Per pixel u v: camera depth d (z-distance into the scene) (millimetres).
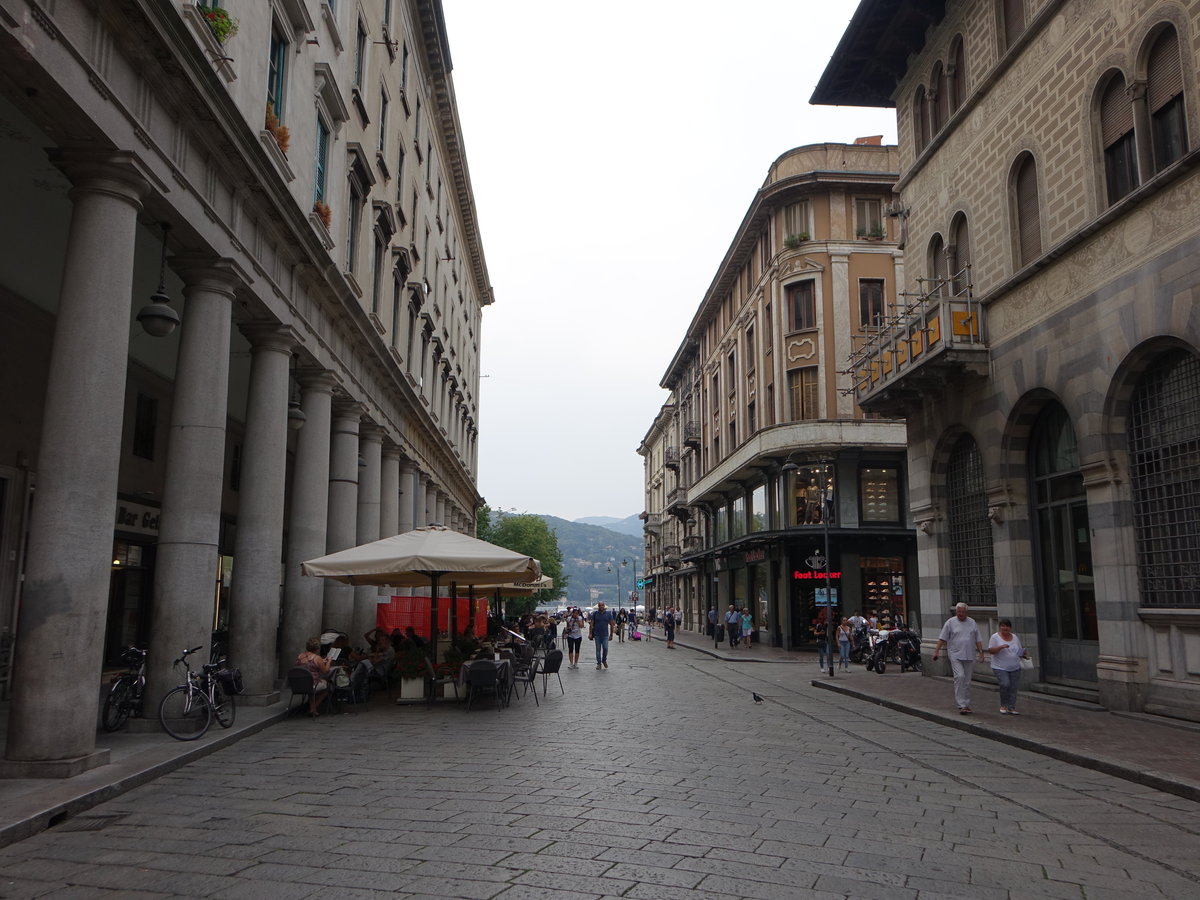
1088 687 14656
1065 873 5672
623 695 17219
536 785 8141
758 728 12430
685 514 59594
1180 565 12383
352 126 20312
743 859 5789
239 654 13555
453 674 15734
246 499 13914
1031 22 15844
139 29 9102
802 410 36156
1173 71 12602
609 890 5133
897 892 5203
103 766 8453
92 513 8383
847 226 36375
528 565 14875
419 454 30234
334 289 16938
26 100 8141
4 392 14000
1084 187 14383
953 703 14836
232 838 6258
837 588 34531
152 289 15609
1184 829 6887
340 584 19125
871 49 21953
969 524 18922
